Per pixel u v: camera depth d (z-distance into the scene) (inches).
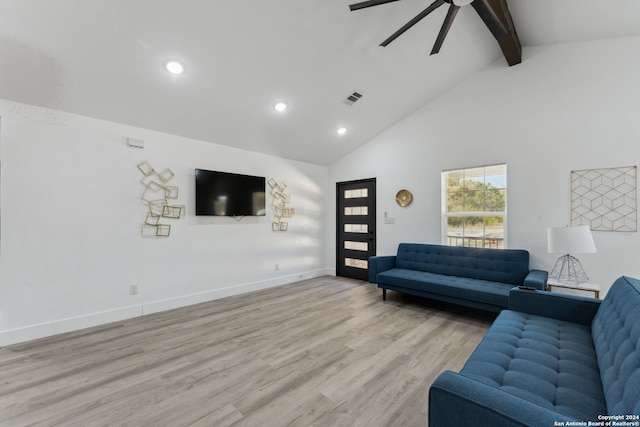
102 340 105.8
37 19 83.3
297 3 96.7
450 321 124.6
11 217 103.1
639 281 69.3
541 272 123.1
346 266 218.1
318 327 118.1
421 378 81.1
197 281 152.6
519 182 140.6
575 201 127.0
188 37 98.4
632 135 116.0
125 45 95.7
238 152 171.6
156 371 85.0
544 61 135.0
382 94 154.2
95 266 120.9
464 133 157.9
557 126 131.4
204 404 70.3
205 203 152.6
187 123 139.6
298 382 79.4
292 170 202.1
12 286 103.3
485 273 139.8
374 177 197.3
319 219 222.2
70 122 115.0
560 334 74.0
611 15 106.4
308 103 146.8
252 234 177.8
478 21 118.5
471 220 157.4
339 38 113.7
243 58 111.4
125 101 117.6
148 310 134.6
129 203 130.0
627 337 50.0
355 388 76.6
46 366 87.7
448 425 39.1
